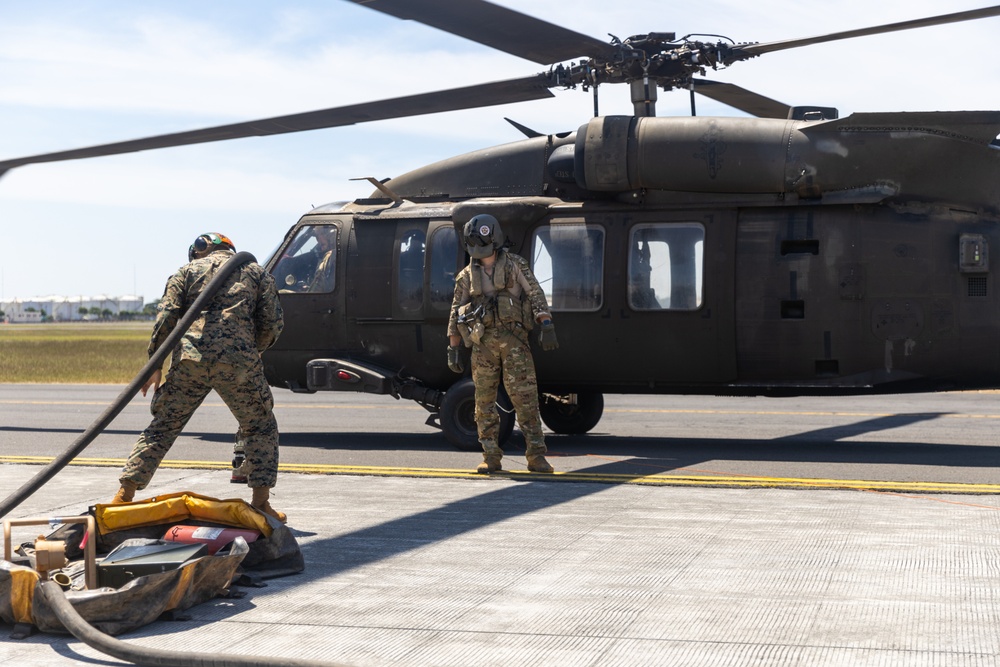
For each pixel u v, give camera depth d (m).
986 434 11.30
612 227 9.55
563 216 9.72
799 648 3.82
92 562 4.36
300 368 10.55
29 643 4.03
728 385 9.45
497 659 3.74
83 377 25.80
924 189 9.06
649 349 9.50
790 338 9.17
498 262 8.04
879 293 9.05
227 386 5.68
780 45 8.62
